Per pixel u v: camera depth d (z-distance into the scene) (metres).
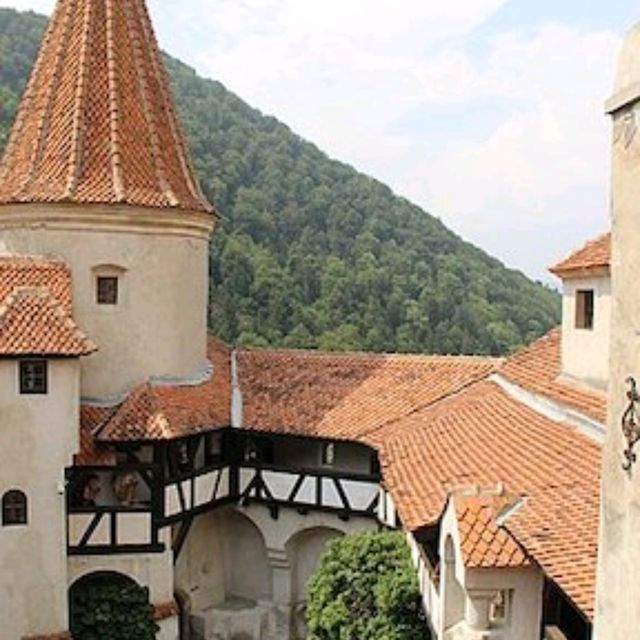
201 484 26.53
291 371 29.19
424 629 17.55
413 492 17.78
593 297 18.05
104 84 26.61
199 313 28.08
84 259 25.55
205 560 29.25
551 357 21.81
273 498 27.89
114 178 25.58
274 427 26.75
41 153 26.03
